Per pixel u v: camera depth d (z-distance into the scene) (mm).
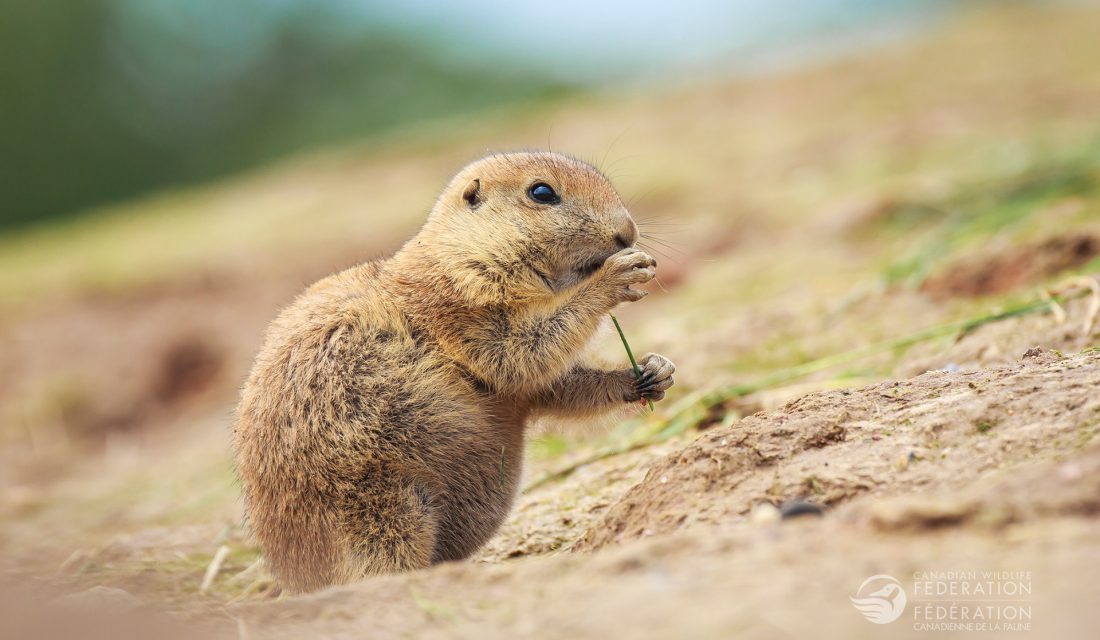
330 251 25031
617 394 9688
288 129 49375
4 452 19812
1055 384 7590
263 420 8867
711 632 5148
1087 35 30062
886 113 25906
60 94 48594
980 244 14164
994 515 5895
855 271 15758
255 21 50844
